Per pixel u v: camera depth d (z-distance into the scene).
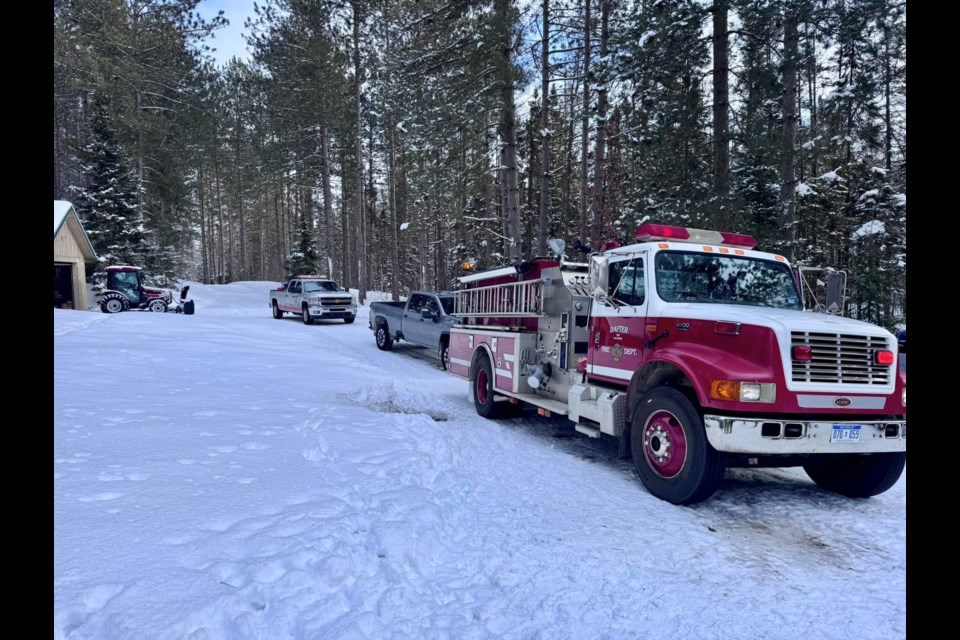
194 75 36.53
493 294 8.53
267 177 36.66
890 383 4.52
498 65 15.22
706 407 4.46
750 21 10.78
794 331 4.38
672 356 4.82
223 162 49.97
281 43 32.72
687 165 11.80
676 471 4.71
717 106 11.39
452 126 16.22
